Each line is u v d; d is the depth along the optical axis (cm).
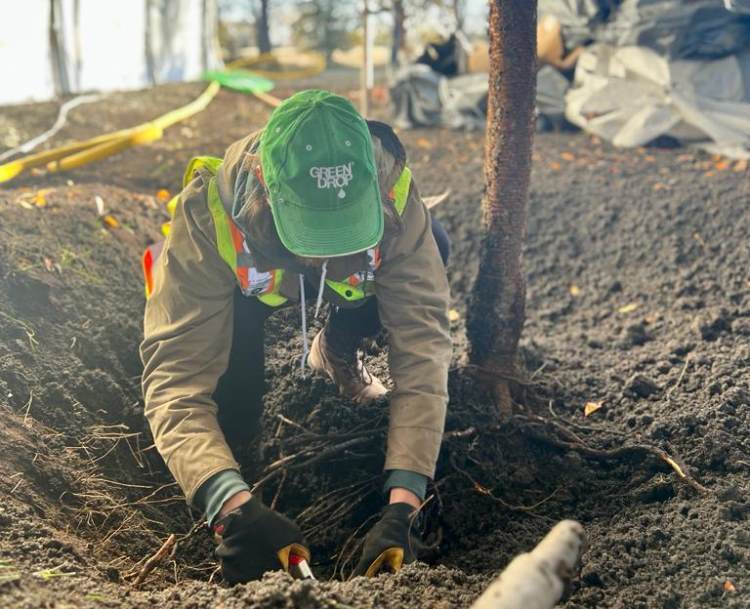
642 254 408
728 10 466
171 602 195
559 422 297
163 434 214
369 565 209
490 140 278
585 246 423
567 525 151
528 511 267
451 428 288
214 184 218
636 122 511
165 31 888
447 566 252
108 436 273
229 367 251
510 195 278
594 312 389
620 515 257
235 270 218
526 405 302
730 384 295
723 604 207
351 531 269
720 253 393
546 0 539
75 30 772
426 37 833
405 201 219
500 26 265
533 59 267
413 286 229
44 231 340
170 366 220
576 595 218
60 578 195
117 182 479
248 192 205
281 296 237
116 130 606
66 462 255
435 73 599
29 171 477
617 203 438
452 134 577
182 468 209
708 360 313
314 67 897
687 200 427
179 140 575
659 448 271
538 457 286
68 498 244
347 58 953
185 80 868
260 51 884
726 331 336
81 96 714
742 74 489
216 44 937
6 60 754
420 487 220
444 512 270
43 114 637
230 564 205
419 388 224
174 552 245
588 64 537
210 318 222
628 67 517
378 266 226
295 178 190
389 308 231
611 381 318
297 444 283
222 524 204
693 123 495
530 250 427
